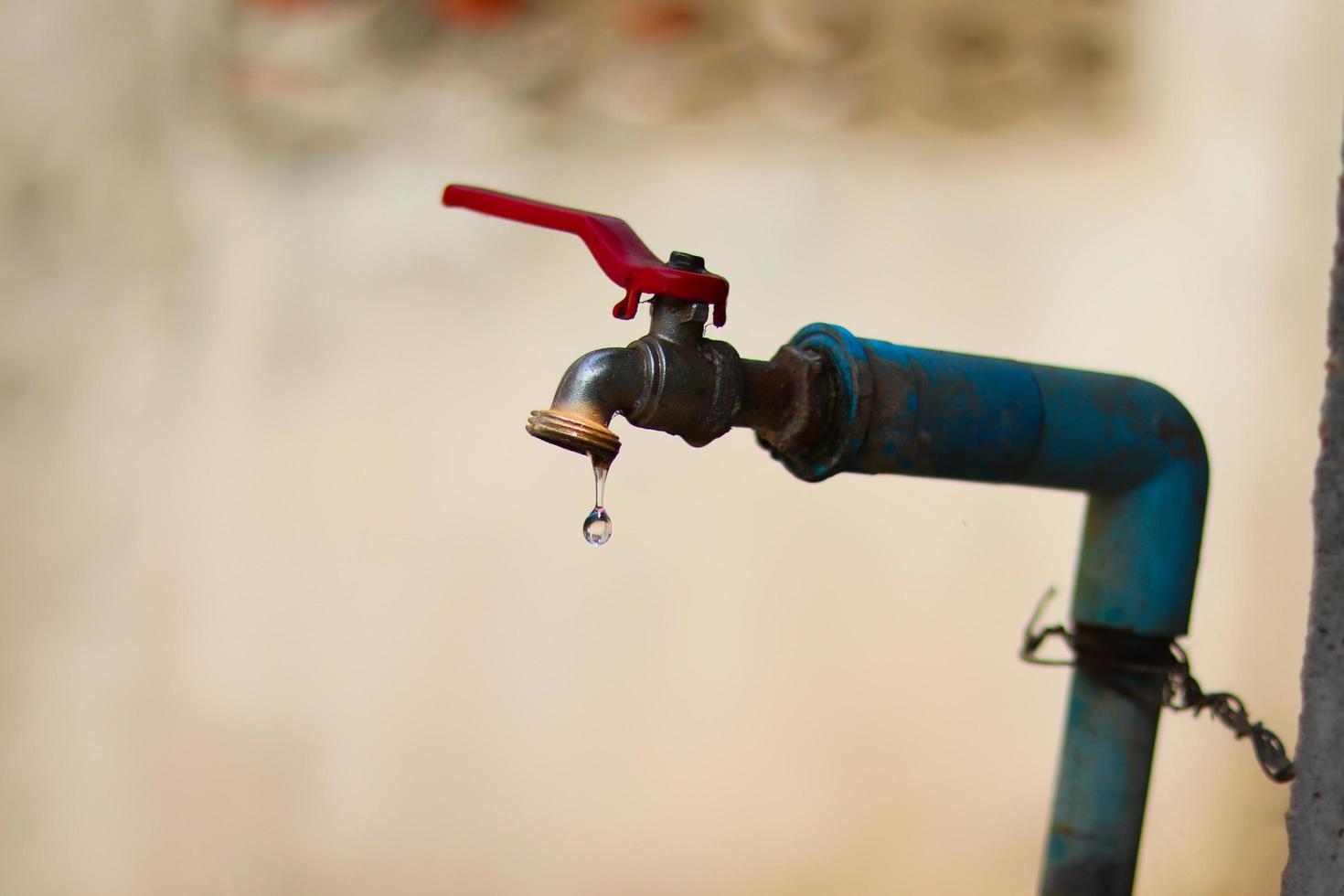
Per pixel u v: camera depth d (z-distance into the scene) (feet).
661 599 8.33
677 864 8.00
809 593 8.31
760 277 8.31
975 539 8.30
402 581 8.38
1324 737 3.18
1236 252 7.55
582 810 8.16
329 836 8.20
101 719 8.29
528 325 8.47
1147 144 7.93
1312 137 7.21
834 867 7.91
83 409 8.47
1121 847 3.30
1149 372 7.77
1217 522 7.43
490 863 8.07
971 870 7.79
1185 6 7.65
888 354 3.19
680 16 8.07
